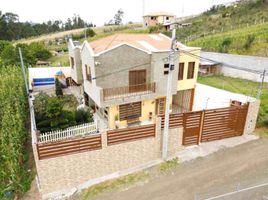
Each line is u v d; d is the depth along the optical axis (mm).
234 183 10367
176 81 16766
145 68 15828
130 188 10391
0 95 17109
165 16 64375
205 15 65500
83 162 10383
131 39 18312
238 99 17047
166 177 11039
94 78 14266
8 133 12672
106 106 14461
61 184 10273
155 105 17375
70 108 18844
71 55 20219
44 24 103625
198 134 13289
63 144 9734
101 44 17203
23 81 21234
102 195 10016
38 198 9906
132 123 16438
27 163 12320
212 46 38125
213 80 27812
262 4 56531
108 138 10602
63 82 24984
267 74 22953
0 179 11016
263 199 9141
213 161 12109
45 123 14188
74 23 107125
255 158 12219
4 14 84562
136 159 11711
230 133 14195
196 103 20516
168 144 12547
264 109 16422
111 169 11203
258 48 32531
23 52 40000
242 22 51250
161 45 17438
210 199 9367
